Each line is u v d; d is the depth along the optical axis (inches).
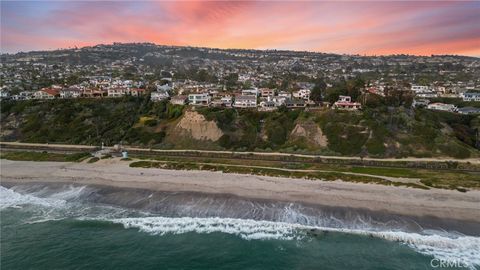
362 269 1341.0
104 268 1374.3
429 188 2005.4
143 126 3607.3
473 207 1755.7
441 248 1466.5
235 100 3949.3
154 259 1433.3
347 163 2600.9
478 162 2518.5
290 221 1711.4
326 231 1617.9
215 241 1563.7
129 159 2805.1
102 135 3545.8
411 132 2935.5
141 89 4901.6
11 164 2743.6
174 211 1852.9
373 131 2918.3
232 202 1904.5
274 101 3865.7
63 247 1529.3
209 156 2881.4
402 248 1470.2
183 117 3521.2
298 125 3193.9
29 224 1752.0
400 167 2491.4
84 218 1811.0
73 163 2738.7
